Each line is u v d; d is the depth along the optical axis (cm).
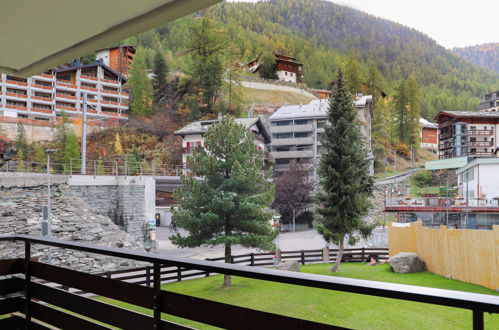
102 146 5444
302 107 5309
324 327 116
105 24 207
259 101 7612
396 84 8600
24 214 1864
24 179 2047
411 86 7438
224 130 1418
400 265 1488
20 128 4562
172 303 160
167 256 158
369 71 8306
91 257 1659
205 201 1351
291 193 4200
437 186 5197
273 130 5103
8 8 188
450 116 5600
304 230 4066
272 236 1364
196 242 1329
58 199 2072
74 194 2166
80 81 5784
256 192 1416
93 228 1925
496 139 5394
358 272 1559
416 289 96
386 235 2683
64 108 5588
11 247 1622
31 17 199
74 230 1844
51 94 5547
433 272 1474
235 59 7594
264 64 8525
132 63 6525
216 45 7219
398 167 6594
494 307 82
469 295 89
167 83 6694
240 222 1338
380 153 6631
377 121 7144
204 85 6762
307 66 9069
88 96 5834
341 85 1747
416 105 7344
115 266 1652
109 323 188
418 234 1608
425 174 5559
